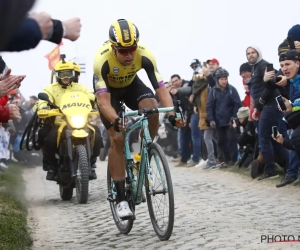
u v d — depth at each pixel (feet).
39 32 6.59
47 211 25.79
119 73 18.80
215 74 37.65
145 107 19.07
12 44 6.48
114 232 19.99
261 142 30.73
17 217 21.39
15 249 15.80
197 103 39.86
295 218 20.39
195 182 33.09
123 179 18.78
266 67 28.14
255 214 21.67
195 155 42.83
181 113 17.40
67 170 28.37
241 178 33.06
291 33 26.96
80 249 17.31
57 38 7.11
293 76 20.58
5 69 16.34
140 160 18.01
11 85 12.39
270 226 19.02
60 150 28.04
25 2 6.00
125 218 18.24
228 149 38.17
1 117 15.62
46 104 28.73
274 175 31.01
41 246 17.94
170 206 16.56
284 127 30.48
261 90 31.04
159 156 16.87
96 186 34.58
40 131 29.37
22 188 33.50
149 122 18.65
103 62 18.54
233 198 26.23
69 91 29.81
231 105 37.50
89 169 28.22
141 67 18.94
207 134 39.29
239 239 16.97
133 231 19.80
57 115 28.37
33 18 6.61
